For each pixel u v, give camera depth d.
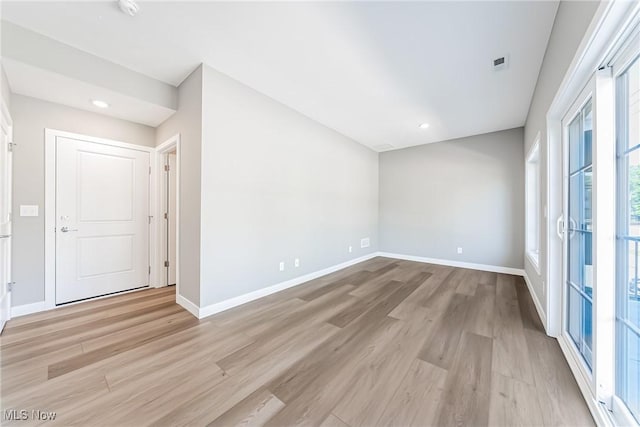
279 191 3.22
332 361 1.71
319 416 1.25
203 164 2.40
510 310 2.60
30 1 1.62
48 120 2.55
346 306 2.71
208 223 2.45
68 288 2.72
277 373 1.58
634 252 1.15
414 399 1.36
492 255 4.31
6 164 2.17
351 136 4.57
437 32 1.93
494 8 1.69
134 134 3.17
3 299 2.13
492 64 2.34
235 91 2.66
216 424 1.20
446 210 4.80
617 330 1.22
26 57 1.88
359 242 5.00
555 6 1.67
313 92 2.93
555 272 2.04
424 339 2.01
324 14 1.76
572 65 1.38
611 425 1.12
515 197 4.10
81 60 2.14
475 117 3.64
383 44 2.08
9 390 1.41
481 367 1.64
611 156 1.25
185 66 2.41
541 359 1.73
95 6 1.68
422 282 3.62
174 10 1.72
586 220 1.60
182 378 1.53
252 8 1.71
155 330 2.15
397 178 5.41
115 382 1.49
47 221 2.55
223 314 2.49
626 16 0.98
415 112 3.47
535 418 1.23
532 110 3.00
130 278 3.19
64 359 1.71
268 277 3.09
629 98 1.17
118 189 3.07
